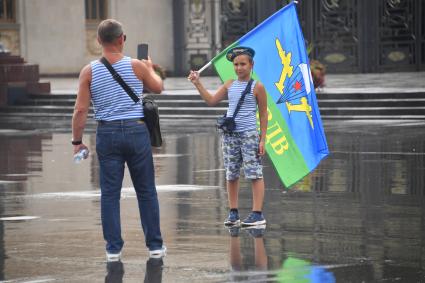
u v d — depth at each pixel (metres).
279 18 18.97
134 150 15.12
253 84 18.16
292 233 17.47
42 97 54.19
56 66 71.06
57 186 24.62
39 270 14.64
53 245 16.55
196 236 17.25
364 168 27.28
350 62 68.06
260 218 18.33
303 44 19.05
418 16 67.69
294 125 19.14
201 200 21.70
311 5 68.31
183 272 14.38
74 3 71.19
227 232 17.62
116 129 14.99
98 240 16.95
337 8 68.12
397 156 30.33
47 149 35.03
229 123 18.16
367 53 67.75
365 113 46.72
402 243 16.42
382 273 14.22
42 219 19.25
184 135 39.81
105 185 15.26
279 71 19.05
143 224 15.55
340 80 60.44
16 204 21.45
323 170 26.91
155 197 15.45
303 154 19.17
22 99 54.50
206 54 72.44
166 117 48.94
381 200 21.34
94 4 72.75
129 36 73.38
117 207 15.34
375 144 34.31
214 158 30.94
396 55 68.12
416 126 41.84
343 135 38.16
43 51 70.62
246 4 70.75
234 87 18.23
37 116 52.50
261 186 18.38
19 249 16.22
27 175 27.14
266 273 14.27
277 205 20.78
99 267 14.78
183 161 30.11
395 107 47.03
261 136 18.25
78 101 15.04
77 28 71.44
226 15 71.50
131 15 73.38
